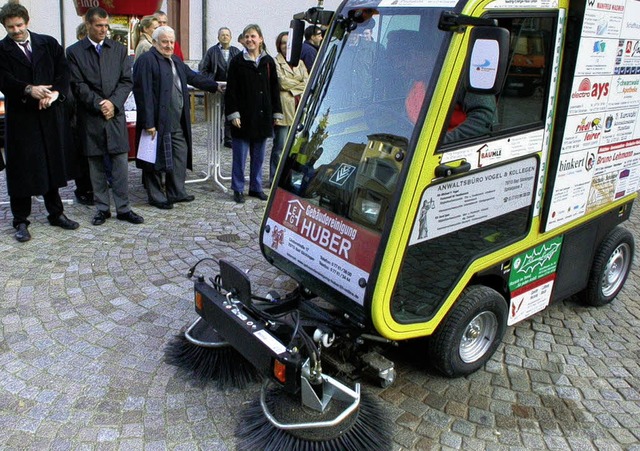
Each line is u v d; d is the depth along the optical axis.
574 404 3.42
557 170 3.56
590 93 3.59
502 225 3.41
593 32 3.42
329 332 3.06
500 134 3.16
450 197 3.04
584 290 4.45
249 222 6.09
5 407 3.15
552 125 3.47
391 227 2.86
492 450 3.03
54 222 5.66
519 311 3.79
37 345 3.73
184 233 5.70
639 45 3.84
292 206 3.45
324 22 3.51
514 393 3.49
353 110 3.22
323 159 3.32
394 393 3.44
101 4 7.04
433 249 3.06
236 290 3.22
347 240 3.08
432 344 3.38
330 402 2.91
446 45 2.80
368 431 2.92
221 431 3.05
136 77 5.92
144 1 7.23
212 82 6.75
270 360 2.82
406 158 2.84
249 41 6.21
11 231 5.50
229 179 7.66
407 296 3.06
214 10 13.20
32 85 5.00
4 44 4.95
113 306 4.25
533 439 3.12
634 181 4.35
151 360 3.62
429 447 3.03
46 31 12.68
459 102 2.88
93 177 5.74
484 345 3.62
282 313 3.46
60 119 5.36
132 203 6.51
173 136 6.27
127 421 3.10
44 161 5.22
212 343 3.38
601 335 4.18
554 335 4.15
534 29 3.16
